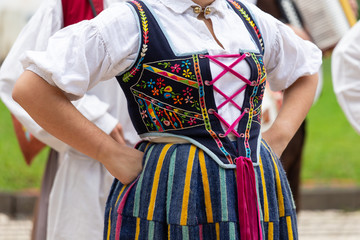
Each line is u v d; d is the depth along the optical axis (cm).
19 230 620
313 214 689
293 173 430
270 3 448
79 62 236
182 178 232
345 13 470
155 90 238
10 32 1024
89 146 244
